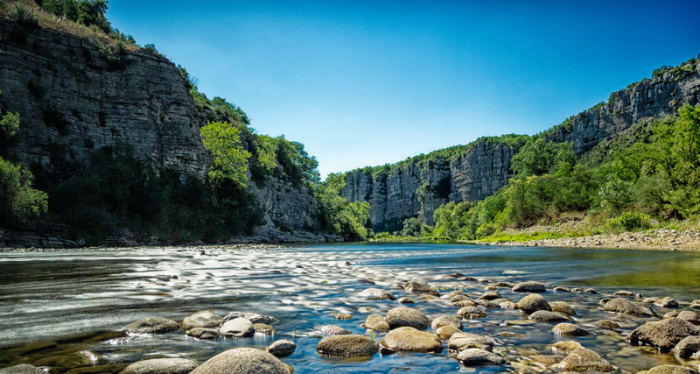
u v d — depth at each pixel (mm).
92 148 40500
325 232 86625
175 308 5824
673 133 43031
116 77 44062
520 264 14883
